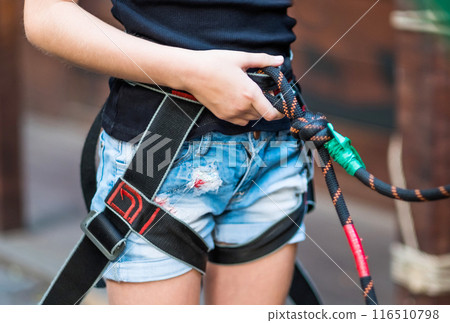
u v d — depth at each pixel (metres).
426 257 2.53
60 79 6.54
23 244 4.20
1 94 4.13
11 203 4.31
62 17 1.52
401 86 2.49
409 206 2.56
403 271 2.59
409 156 2.51
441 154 2.43
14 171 4.29
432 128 2.41
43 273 3.90
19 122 4.27
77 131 6.43
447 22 2.18
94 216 1.60
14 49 4.10
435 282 2.52
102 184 1.65
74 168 5.57
